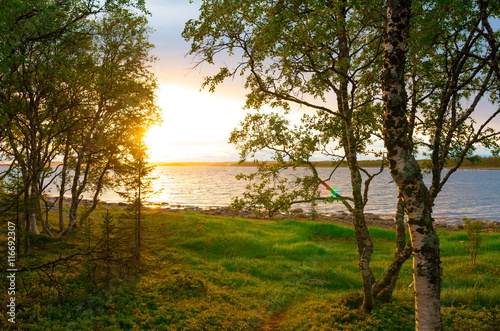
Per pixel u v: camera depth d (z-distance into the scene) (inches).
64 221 1220.5
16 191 622.8
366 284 480.4
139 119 876.6
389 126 327.3
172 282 624.1
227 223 1397.6
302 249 1074.1
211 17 406.3
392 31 325.7
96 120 858.1
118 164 842.8
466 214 2541.8
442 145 507.8
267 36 395.9
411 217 323.3
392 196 3905.0
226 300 589.6
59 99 716.0
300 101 454.9
